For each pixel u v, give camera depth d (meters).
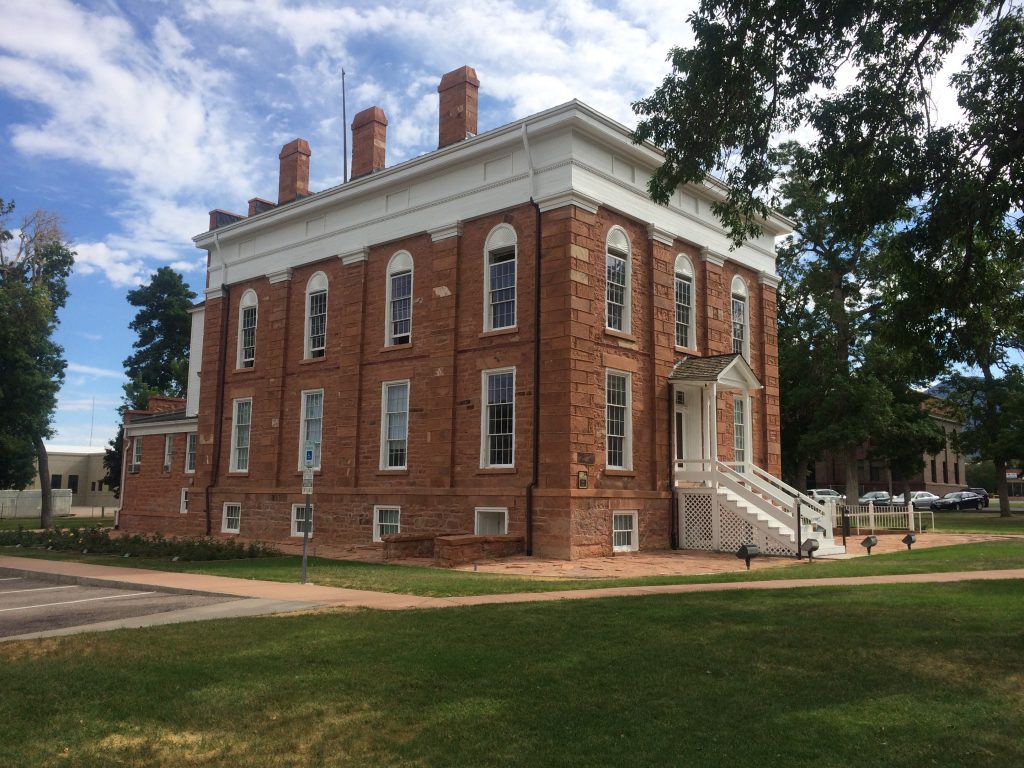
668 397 24.61
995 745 6.24
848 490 42.03
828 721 6.78
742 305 28.89
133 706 7.55
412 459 24.95
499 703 7.38
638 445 23.45
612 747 6.27
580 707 7.21
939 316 13.91
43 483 43.75
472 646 9.50
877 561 19.36
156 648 9.75
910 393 44.50
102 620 12.48
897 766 5.87
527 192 22.86
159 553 22.78
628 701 7.35
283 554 23.44
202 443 32.53
